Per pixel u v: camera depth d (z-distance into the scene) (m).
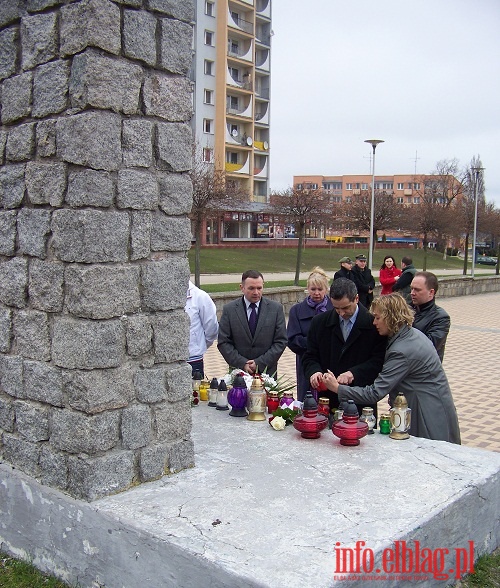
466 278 29.02
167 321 3.90
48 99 3.66
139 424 3.76
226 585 2.79
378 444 4.52
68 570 3.56
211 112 43.50
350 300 4.89
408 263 14.60
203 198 22.52
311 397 4.68
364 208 50.62
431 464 4.15
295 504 3.49
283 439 4.62
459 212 45.28
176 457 3.96
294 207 28.95
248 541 3.05
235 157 47.09
